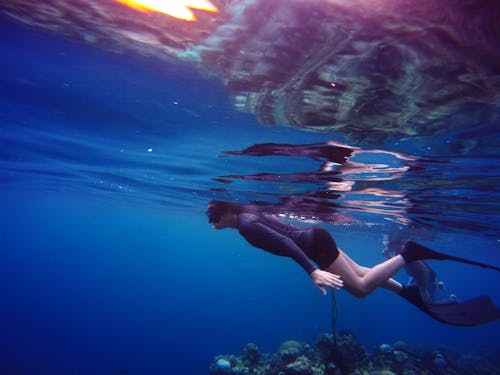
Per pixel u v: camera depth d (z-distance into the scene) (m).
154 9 1.77
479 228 5.96
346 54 1.84
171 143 3.56
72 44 2.21
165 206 10.50
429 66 1.81
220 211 2.36
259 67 2.07
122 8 1.81
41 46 2.28
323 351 4.75
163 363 15.02
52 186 9.32
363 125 2.47
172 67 2.24
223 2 1.65
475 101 2.02
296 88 2.21
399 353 5.21
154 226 23.03
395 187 3.82
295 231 2.30
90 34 2.08
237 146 3.23
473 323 2.48
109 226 28.59
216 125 2.89
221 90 2.38
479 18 1.47
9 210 19.81
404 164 3.05
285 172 3.74
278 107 2.44
